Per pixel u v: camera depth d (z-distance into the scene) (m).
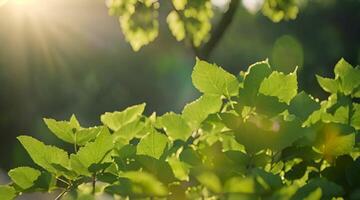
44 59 39.59
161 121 2.49
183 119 2.47
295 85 2.29
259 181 1.92
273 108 2.27
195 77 2.40
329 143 2.30
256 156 2.20
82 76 47.62
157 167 2.23
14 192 2.37
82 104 48.38
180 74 58.47
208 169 1.95
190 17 9.92
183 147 2.44
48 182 2.36
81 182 2.36
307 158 2.31
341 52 63.56
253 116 2.27
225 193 1.89
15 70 38.56
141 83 57.09
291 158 2.31
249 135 2.18
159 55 57.44
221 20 10.13
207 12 9.95
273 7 10.61
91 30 51.09
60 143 22.94
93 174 2.35
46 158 2.38
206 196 2.06
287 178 2.34
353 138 2.30
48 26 40.19
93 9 52.16
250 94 2.29
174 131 2.49
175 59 57.81
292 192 1.87
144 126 2.70
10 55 37.56
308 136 2.27
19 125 41.25
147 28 10.12
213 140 2.42
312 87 59.09
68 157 2.38
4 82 38.72
